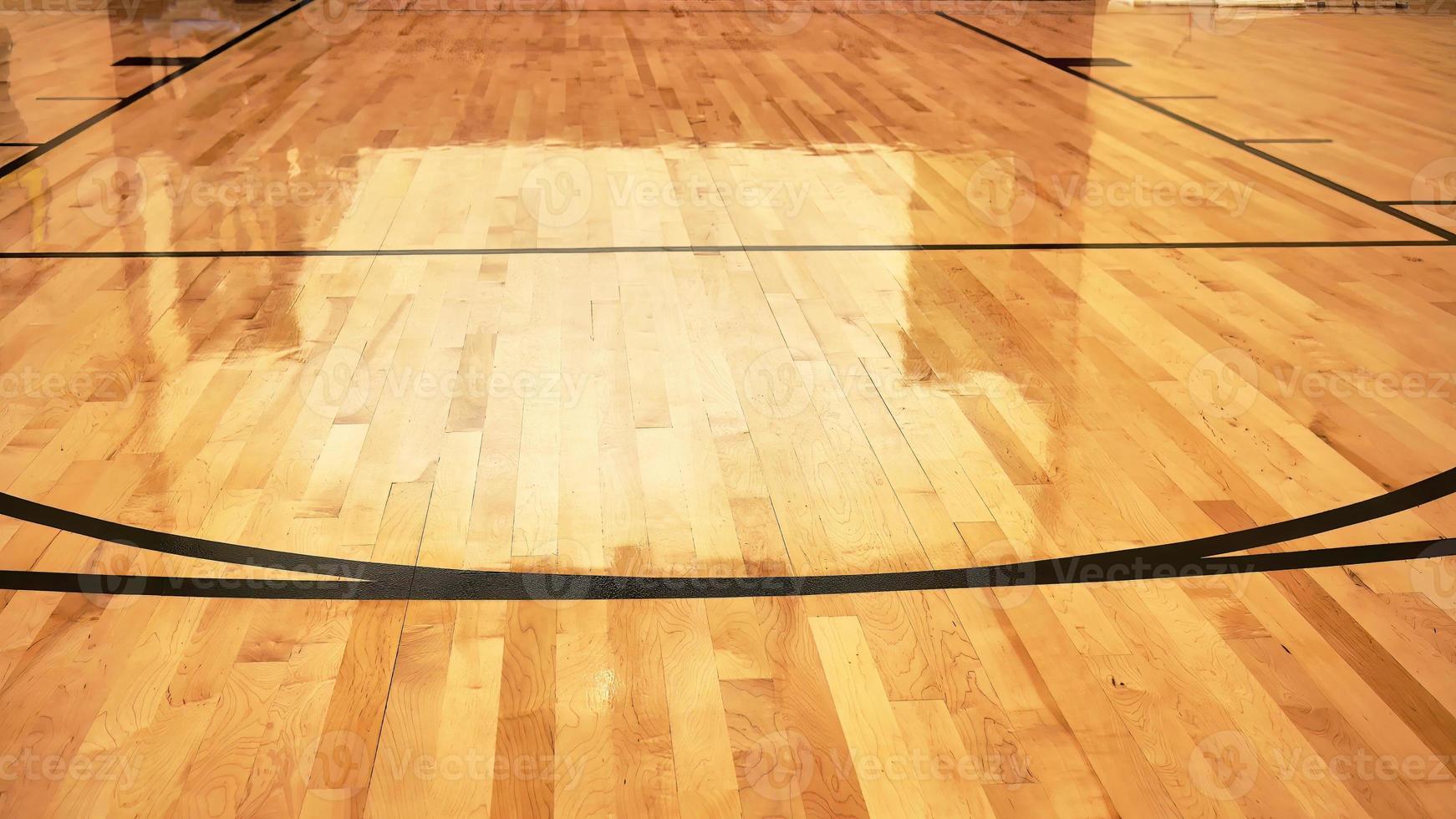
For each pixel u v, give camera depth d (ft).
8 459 7.13
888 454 7.41
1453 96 17.62
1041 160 14.06
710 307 9.63
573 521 6.61
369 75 17.75
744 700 5.24
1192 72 19.21
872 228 11.57
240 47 19.63
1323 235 11.69
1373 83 18.54
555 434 7.57
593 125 15.17
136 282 9.90
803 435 7.62
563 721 5.09
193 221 11.40
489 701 5.20
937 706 5.22
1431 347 9.18
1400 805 4.69
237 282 9.92
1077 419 7.92
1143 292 10.15
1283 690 5.36
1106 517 6.76
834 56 19.98
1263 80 18.62
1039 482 7.12
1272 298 10.08
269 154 13.66
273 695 5.20
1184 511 6.85
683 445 7.46
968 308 9.73
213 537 6.39
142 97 16.16
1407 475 7.30
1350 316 9.74
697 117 15.69
